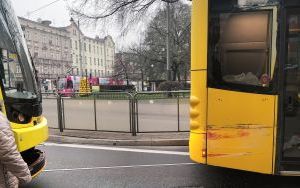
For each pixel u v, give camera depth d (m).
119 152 8.40
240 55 5.31
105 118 10.70
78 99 11.02
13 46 5.43
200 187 5.80
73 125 11.12
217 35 5.36
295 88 5.21
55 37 88.50
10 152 3.25
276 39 5.16
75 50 97.31
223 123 5.38
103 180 6.28
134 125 10.02
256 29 5.24
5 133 3.24
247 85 5.28
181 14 34.44
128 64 54.22
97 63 111.88
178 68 44.50
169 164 7.21
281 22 5.14
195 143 5.53
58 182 6.21
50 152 8.50
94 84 47.72
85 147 9.03
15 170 3.32
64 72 89.94
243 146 5.34
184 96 10.36
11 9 5.79
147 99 10.27
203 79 5.43
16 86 5.25
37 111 5.62
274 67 5.19
